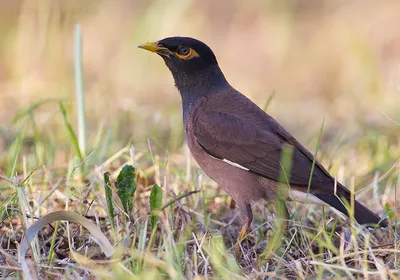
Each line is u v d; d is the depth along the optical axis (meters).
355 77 20.30
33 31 20.53
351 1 25.66
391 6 24.73
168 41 11.26
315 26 24.34
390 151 13.80
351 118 16.66
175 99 19.02
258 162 10.42
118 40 22.94
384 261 9.30
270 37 23.50
